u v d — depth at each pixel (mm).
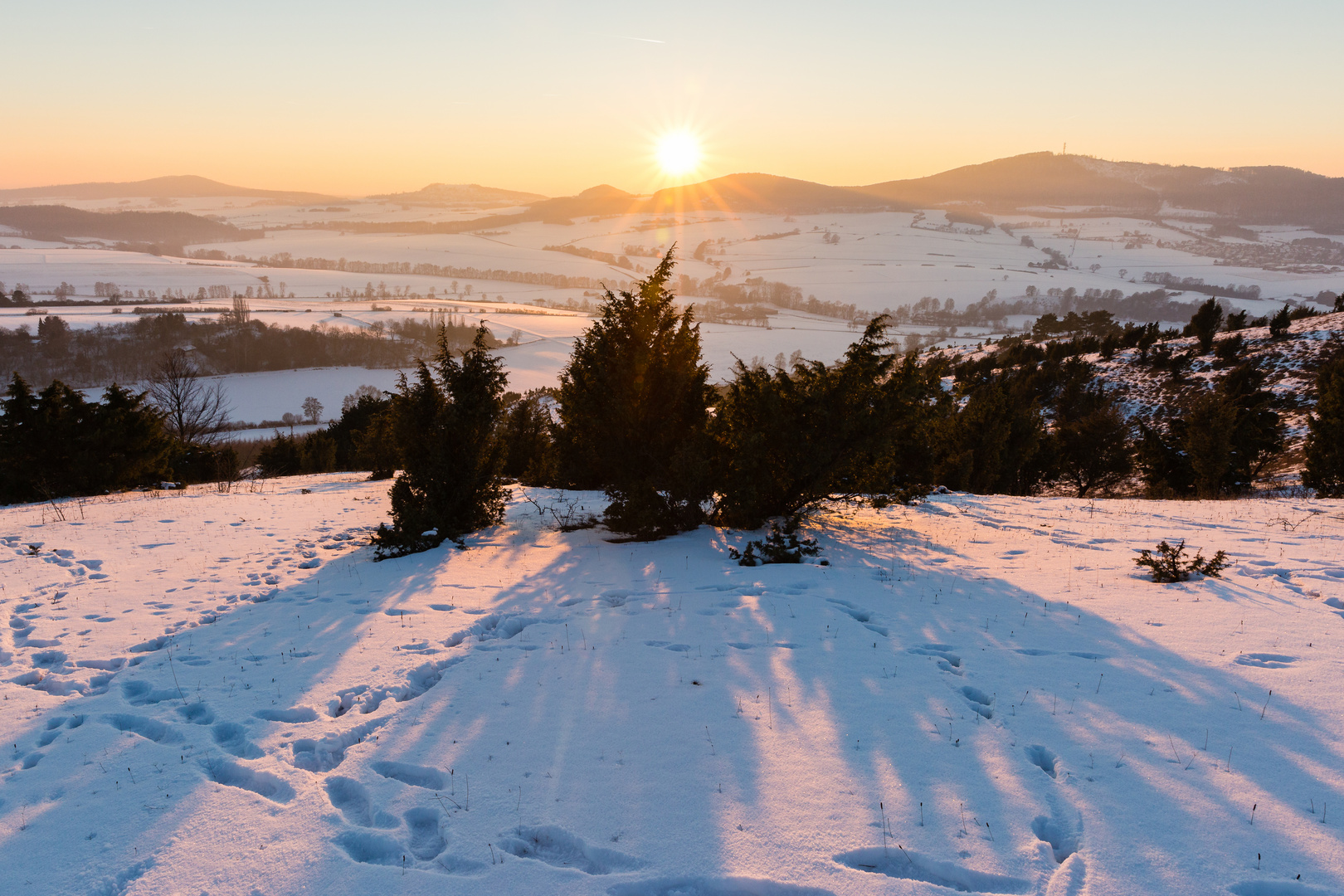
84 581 9305
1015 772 4367
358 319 165125
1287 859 3523
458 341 140375
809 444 10602
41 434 19000
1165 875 3455
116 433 20031
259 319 153250
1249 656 5973
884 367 10797
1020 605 7586
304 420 87625
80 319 136000
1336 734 4656
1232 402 20703
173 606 8195
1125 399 38875
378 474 23453
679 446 11281
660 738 4891
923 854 3658
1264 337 42125
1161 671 5758
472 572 9469
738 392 11398
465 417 11672
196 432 37719
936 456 19984
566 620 7422
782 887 3473
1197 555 9000
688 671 6004
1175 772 4305
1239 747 4570
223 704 5578
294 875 3621
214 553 10992
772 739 4832
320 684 5883
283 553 11016
